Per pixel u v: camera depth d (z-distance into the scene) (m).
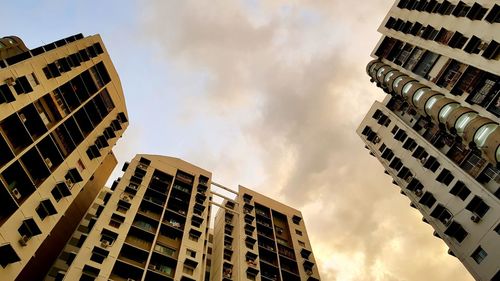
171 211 45.44
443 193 36.47
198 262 39.00
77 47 37.69
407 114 46.59
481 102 32.00
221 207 53.97
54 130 32.44
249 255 45.22
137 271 34.66
